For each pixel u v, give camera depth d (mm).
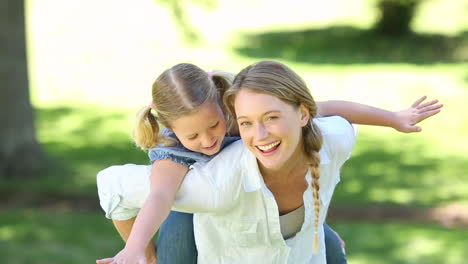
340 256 3801
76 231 9680
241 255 3293
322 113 3381
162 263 3482
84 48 24562
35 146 12438
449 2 30609
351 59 23422
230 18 29219
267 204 3105
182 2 12266
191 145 3148
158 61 23188
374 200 11203
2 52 11844
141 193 3143
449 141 15250
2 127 11992
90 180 12195
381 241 9406
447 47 24703
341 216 10445
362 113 3428
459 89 19766
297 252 3344
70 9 28953
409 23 26297
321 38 26125
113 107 18359
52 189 11562
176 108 3090
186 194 3047
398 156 14016
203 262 3344
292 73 2938
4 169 11992
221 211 3096
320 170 3178
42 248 8984
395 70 21906
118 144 14859
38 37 25734
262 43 25641
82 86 20500
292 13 30031
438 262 8672
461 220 10352
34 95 19516
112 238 9430
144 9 29000
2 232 9641
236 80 2943
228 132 3373
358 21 28281
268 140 2867
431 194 11625
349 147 3283
